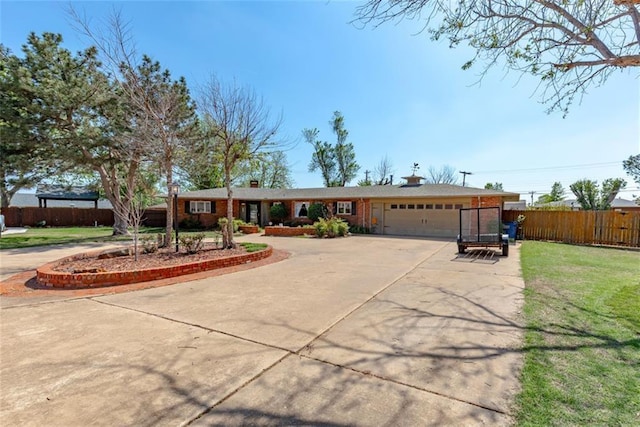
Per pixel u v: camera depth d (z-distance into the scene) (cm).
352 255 978
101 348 316
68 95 1278
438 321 394
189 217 2086
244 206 2281
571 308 434
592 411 213
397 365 282
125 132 1135
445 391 240
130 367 277
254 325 381
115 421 206
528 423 203
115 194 1608
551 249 1098
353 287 572
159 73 1296
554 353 299
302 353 306
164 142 951
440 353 304
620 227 1227
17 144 1251
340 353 306
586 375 259
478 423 204
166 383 252
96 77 1334
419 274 688
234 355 301
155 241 937
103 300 489
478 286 574
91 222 2461
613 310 423
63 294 523
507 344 322
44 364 283
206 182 2762
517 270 722
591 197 2333
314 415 213
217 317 411
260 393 239
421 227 1717
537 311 423
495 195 1497
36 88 1231
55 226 2325
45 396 233
